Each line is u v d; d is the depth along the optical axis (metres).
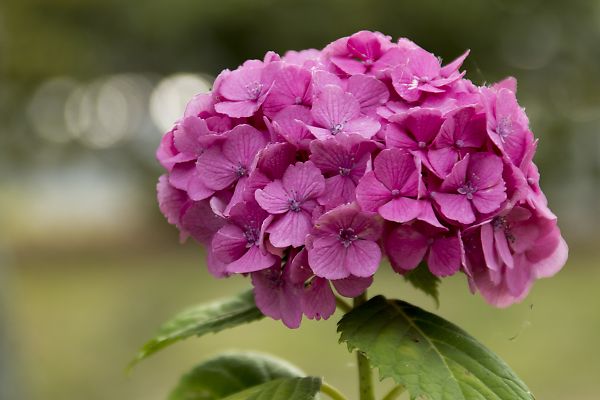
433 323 2.05
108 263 21.02
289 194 1.92
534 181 2.05
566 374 10.13
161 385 10.30
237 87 2.12
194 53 21.11
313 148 1.90
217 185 2.03
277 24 17.84
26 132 23.17
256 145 2.01
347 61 2.15
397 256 1.94
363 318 2.07
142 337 12.42
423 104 1.99
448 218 1.87
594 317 12.59
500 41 19.16
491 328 11.85
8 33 20.52
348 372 9.99
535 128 20.02
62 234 25.94
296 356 10.72
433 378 1.91
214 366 2.70
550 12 19.52
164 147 2.28
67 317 14.02
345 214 1.85
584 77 20.48
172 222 2.28
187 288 16.06
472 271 2.05
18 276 19.33
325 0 17.36
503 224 2.00
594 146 20.22
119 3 19.86
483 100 1.94
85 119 23.55
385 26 17.50
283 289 2.00
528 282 2.21
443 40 18.41
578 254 18.72
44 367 11.02
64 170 25.56
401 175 1.89
